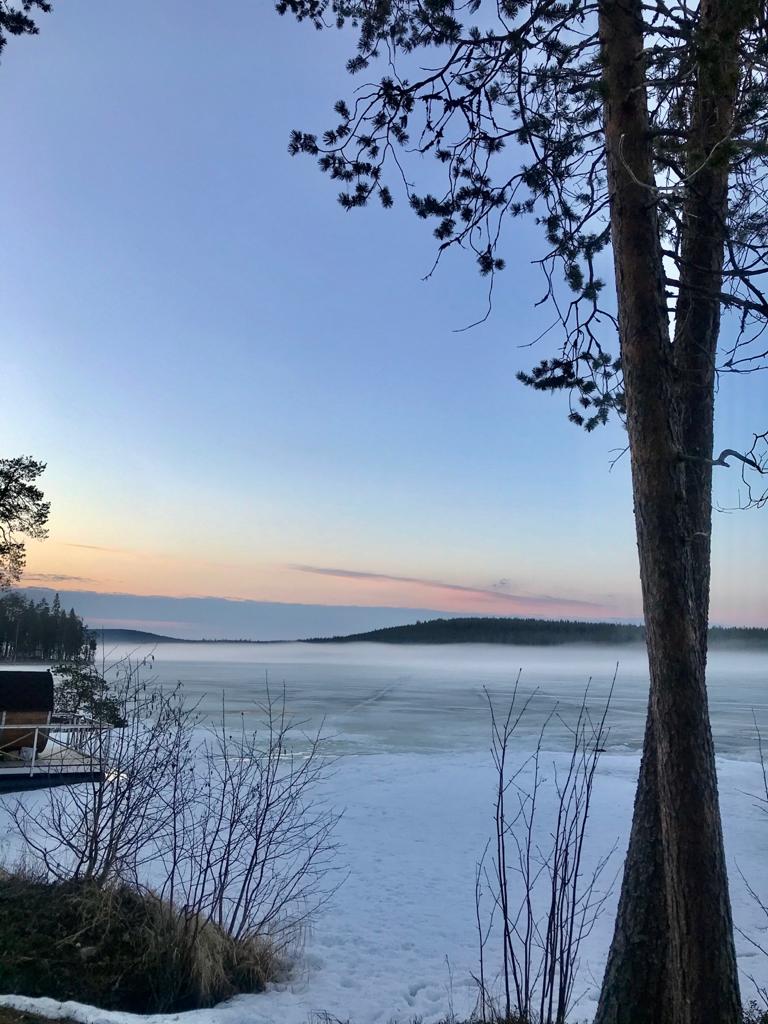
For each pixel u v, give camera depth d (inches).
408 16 221.8
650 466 139.1
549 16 195.2
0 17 268.4
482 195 219.8
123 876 273.9
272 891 342.3
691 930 128.2
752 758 916.0
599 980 258.1
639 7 158.7
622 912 156.8
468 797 626.8
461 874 408.8
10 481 821.2
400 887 382.6
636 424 142.1
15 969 206.5
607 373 233.3
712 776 133.3
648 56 164.9
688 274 177.5
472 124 211.3
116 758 281.4
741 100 166.2
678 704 132.3
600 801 606.9
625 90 152.2
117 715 314.0
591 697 2246.6
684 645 133.5
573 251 223.9
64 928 231.9
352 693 2287.2
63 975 211.2
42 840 322.7
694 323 175.8
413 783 691.4
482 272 223.9
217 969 233.9
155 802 370.0
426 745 1029.8
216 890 266.2
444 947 299.1
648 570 137.6
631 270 146.7
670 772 132.0
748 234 209.6
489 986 251.9
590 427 246.4
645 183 148.4
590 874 406.9
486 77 203.3
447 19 201.5
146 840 285.1
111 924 236.2
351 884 387.2
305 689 2427.4
